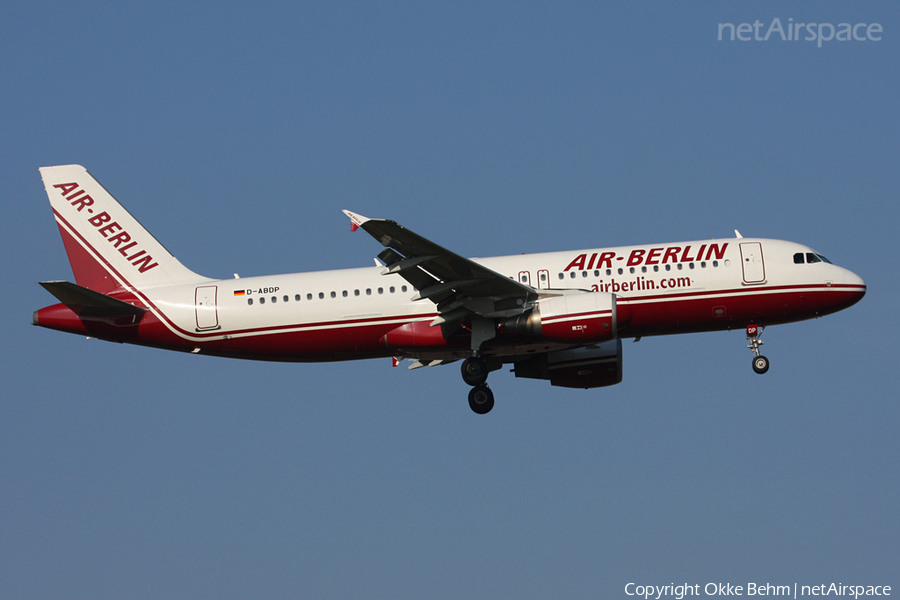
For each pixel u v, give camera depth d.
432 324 120.38
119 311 127.75
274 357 129.50
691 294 122.81
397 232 106.06
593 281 123.31
